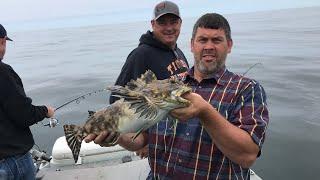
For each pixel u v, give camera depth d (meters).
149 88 0.84
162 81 0.87
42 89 6.25
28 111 1.53
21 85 1.59
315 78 5.87
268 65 7.87
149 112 0.83
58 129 3.74
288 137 3.22
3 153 1.51
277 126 3.51
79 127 0.95
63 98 5.43
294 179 2.54
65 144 1.88
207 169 0.97
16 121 1.52
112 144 0.92
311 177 2.55
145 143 1.13
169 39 1.62
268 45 13.14
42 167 1.84
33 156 1.89
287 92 4.92
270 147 3.05
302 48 11.41
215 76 1.00
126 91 0.85
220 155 0.96
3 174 1.49
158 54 1.60
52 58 12.47
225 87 0.98
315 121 3.60
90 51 14.50
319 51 10.24
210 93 0.99
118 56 12.06
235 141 0.87
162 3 1.62
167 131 1.03
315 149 2.97
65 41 23.75
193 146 0.98
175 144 1.02
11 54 15.21
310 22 32.06
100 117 0.92
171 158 1.02
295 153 2.92
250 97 0.95
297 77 6.05
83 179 1.68
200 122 0.94
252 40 15.92
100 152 1.86
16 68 10.10
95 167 1.79
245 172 1.00
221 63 1.01
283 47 12.09
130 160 1.86
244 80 0.98
